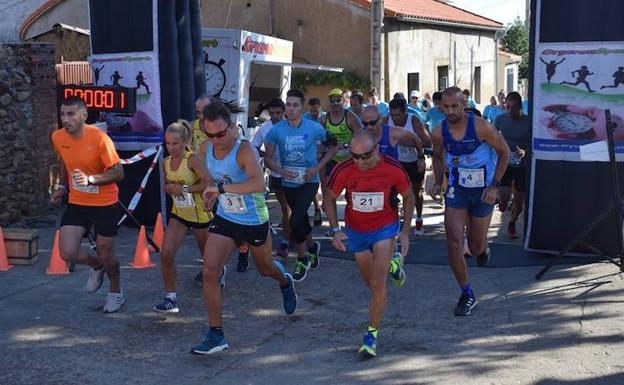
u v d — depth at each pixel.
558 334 6.02
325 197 5.82
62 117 6.03
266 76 16.72
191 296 7.11
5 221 9.98
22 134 10.32
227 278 7.73
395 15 22.20
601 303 6.71
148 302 6.91
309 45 23.03
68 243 6.11
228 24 23.91
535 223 8.27
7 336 6.01
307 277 7.84
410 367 5.44
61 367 5.44
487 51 31.53
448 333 6.12
